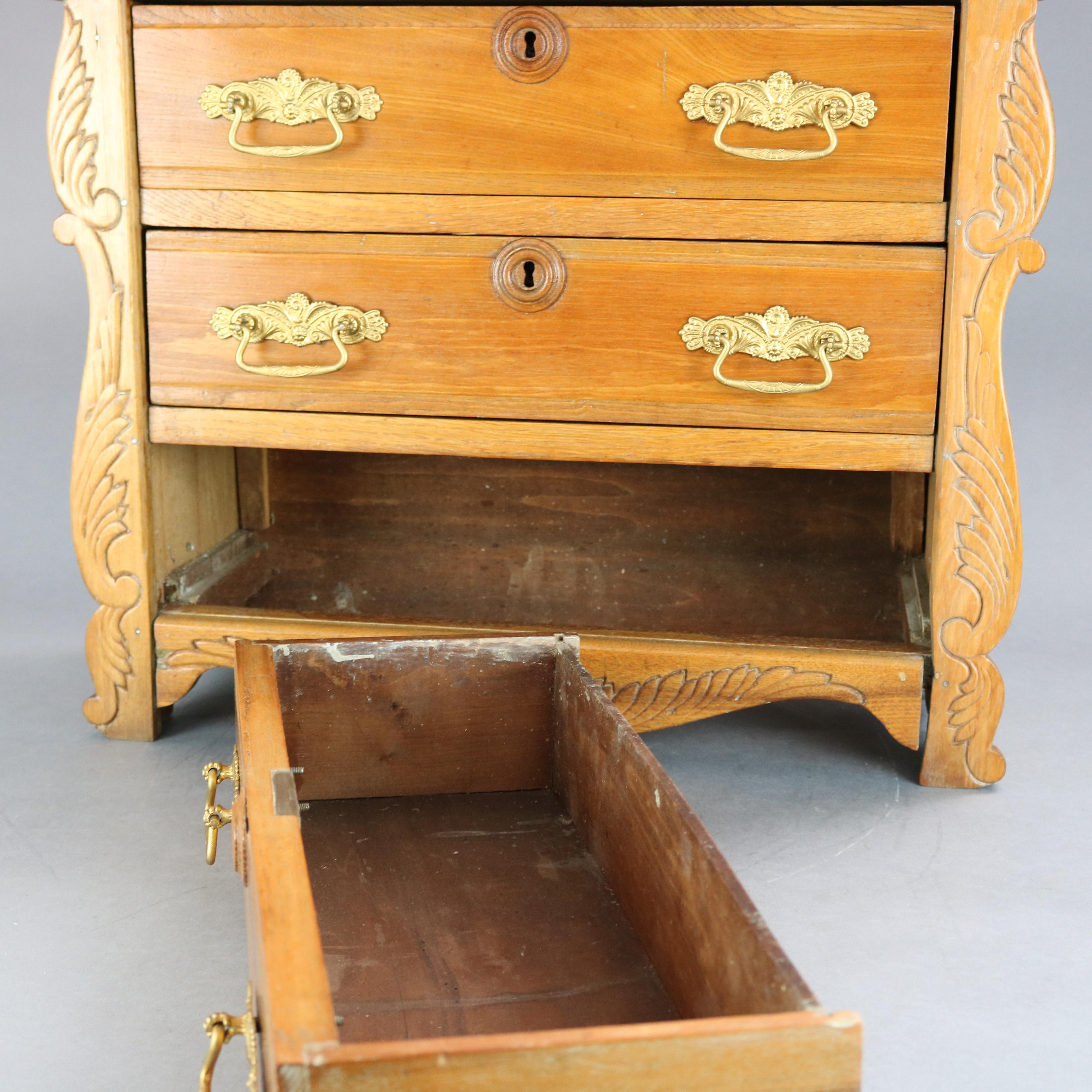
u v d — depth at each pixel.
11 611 2.37
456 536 2.33
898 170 1.54
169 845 1.52
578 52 1.54
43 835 1.54
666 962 1.04
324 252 1.63
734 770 1.79
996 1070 1.09
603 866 1.27
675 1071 0.65
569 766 1.39
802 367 1.59
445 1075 0.62
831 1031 0.66
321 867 1.28
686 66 1.53
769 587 2.22
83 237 1.67
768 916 1.36
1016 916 1.37
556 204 1.58
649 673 1.68
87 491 1.74
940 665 1.66
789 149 1.54
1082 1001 1.20
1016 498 1.60
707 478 2.29
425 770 1.44
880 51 1.51
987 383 1.57
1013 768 1.77
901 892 1.42
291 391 1.68
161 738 1.85
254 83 1.59
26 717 1.91
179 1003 1.20
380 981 1.07
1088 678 2.12
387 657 1.39
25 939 1.31
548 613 2.19
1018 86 1.50
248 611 1.79
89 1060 1.10
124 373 1.69
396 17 1.55
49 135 1.65
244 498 2.31
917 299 1.56
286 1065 0.61
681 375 1.61
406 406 1.66
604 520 2.32
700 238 1.57
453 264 1.61
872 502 2.26
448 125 1.58
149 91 1.62
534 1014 1.02
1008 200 1.52
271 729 1.08
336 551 2.32
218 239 1.64
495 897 1.22
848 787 1.72
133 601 1.77
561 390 1.63
